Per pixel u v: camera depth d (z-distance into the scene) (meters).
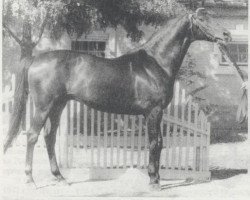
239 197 4.73
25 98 4.99
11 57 8.24
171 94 5.09
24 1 6.52
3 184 4.95
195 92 8.42
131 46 8.85
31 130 4.89
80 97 4.94
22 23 7.62
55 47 8.55
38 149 6.26
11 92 6.12
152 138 4.95
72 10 7.01
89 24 7.35
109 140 5.94
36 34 7.96
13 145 6.17
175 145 5.51
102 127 7.24
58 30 7.66
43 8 6.54
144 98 4.93
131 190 4.93
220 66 8.84
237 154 6.64
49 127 5.06
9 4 6.71
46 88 4.85
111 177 5.45
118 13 7.34
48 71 4.86
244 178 5.45
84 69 4.90
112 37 8.77
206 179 5.41
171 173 5.49
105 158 5.50
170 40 5.01
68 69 4.89
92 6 7.11
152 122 4.95
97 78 4.89
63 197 4.62
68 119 6.34
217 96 8.75
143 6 7.23
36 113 4.90
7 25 7.26
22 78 4.95
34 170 5.64
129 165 5.75
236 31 8.99
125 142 5.52
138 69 4.95
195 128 5.45
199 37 5.11
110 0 7.18
